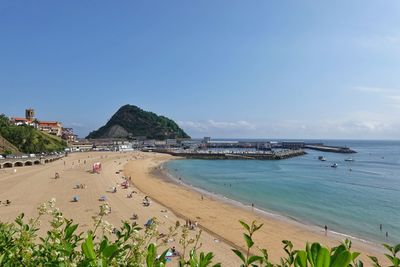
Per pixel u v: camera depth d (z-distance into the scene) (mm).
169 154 154125
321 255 1596
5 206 37562
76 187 52156
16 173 67062
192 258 3045
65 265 2641
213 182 71062
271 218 39375
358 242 31000
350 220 39406
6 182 55250
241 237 29984
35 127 146500
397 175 86438
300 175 85000
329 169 101688
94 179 62500
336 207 46500
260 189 61688
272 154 144125
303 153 176875
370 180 75688
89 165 89188
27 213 34188
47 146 123500
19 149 103875
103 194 47312
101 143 199875
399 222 38469
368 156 168000
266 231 33188
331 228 35938
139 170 90688
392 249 2809
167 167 105125
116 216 35250
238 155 143875
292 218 39875
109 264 2412
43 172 70250
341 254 1567
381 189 62375
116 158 122125
